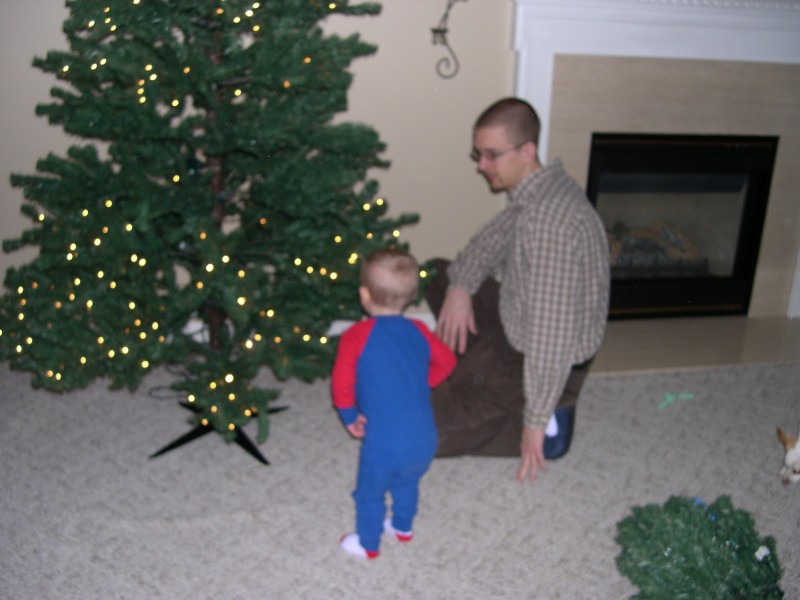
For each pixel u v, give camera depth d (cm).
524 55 305
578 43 310
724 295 385
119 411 270
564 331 201
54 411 268
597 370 318
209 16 201
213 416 225
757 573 123
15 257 301
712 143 346
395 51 297
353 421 196
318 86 206
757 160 355
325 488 229
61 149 287
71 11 199
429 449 188
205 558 198
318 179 213
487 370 232
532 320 203
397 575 194
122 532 206
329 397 286
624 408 285
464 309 240
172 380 293
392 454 184
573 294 201
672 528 126
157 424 262
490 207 326
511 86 312
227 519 213
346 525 212
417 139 310
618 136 335
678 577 122
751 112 343
